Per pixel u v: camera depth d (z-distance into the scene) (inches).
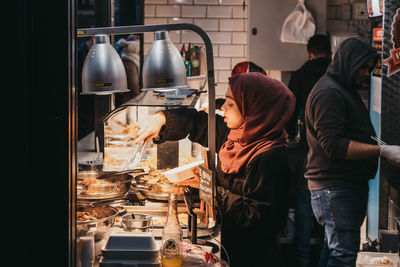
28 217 64.3
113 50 90.6
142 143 150.4
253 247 106.4
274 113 109.4
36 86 63.3
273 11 237.8
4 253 64.1
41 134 63.7
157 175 116.5
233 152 112.0
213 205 98.4
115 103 176.6
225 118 115.8
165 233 78.6
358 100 148.6
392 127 151.3
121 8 219.3
